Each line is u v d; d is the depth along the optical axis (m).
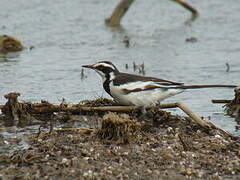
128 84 13.98
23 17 27.36
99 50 22.34
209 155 11.46
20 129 13.32
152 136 12.56
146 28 26.09
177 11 29.22
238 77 18.44
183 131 13.10
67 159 11.01
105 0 31.38
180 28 25.94
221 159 11.25
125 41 23.67
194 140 12.44
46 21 26.81
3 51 22.25
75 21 27.05
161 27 26.28
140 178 10.26
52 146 11.70
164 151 11.52
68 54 21.75
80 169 10.54
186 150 11.72
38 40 23.83
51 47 22.84
